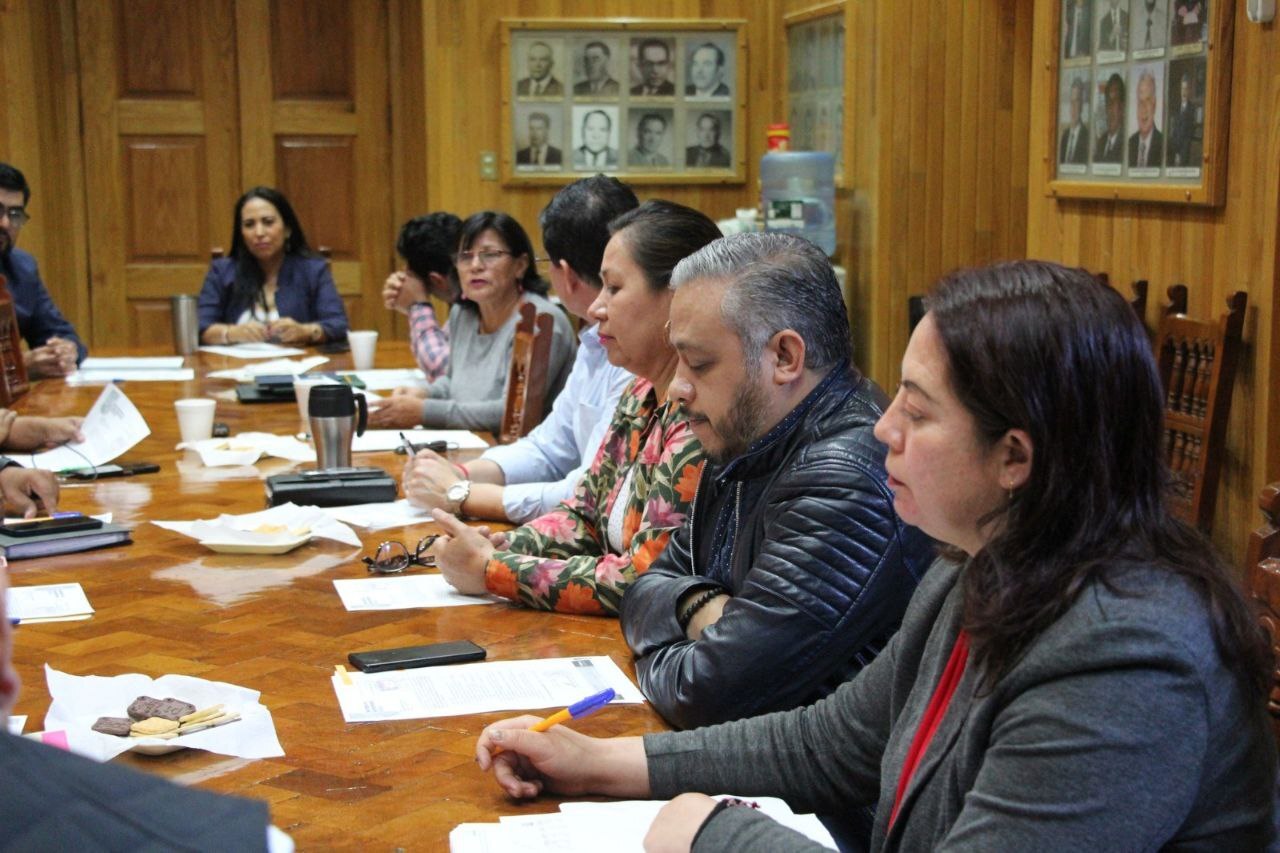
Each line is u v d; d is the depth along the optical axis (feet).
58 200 22.50
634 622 6.48
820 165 19.71
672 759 5.20
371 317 23.81
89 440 11.45
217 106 22.98
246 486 10.45
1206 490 11.43
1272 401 11.14
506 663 6.55
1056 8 14.43
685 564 6.72
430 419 13.05
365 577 8.03
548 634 7.00
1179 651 3.63
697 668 5.82
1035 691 3.75
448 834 4.79
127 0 22.52
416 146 23.35
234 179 23.17
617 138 21.58
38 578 8.00
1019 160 18.61
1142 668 3.64
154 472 10.97
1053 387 3.79
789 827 4.56
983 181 18.61
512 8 21.11
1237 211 11.59
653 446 7.54
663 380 7.53
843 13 18.98
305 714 5.90
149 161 22.90
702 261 6.05
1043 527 3.84
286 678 6.34
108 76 22.58
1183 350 11.94
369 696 6.09
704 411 6.10
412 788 5.18
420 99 23.15
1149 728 3.60
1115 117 13.37
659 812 4.57
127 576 8.05
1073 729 3.64
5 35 21.36
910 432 4.03
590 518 8.31
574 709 5.41
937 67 18.29
